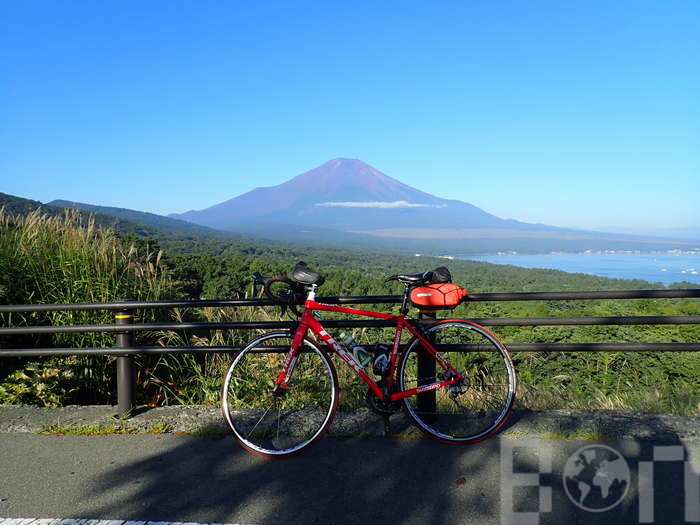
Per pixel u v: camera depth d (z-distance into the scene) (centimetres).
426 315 357
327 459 303
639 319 360
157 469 295
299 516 243
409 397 338
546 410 368
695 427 330
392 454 307
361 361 333
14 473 292
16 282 520
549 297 355
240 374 387
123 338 386
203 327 388
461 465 291
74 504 257
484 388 352
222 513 246
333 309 336
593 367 603
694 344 353
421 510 246
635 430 327
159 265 593
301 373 353
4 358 497
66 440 339
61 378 443
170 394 486
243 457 309
